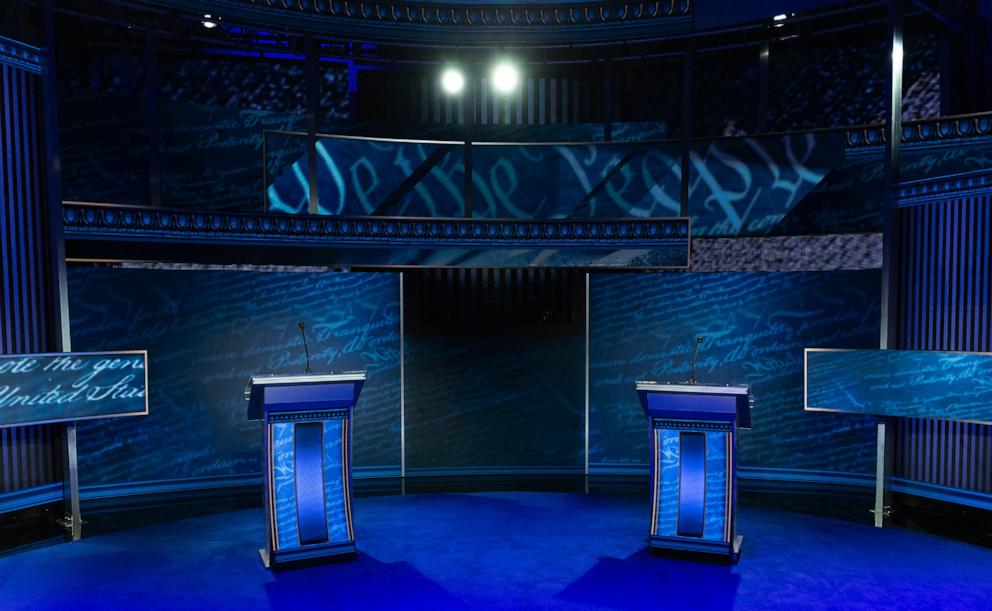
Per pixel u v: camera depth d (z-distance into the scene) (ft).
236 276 28.66
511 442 31.12
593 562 19.49
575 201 31.01
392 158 30.96
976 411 21.36
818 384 24.62
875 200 27.58
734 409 18.80
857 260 30.55
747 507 25.09
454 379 30.86
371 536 21.76
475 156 31.24
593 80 33.45
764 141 28.99
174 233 26.25
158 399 27.68
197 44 30.83
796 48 31.17
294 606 16.78
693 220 29.99
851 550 20.47
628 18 28.32
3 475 22.13
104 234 25.08
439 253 29.40
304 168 30.27
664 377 30.40
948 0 25.99
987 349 22.75
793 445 29.22
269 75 32.99
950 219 23.54
